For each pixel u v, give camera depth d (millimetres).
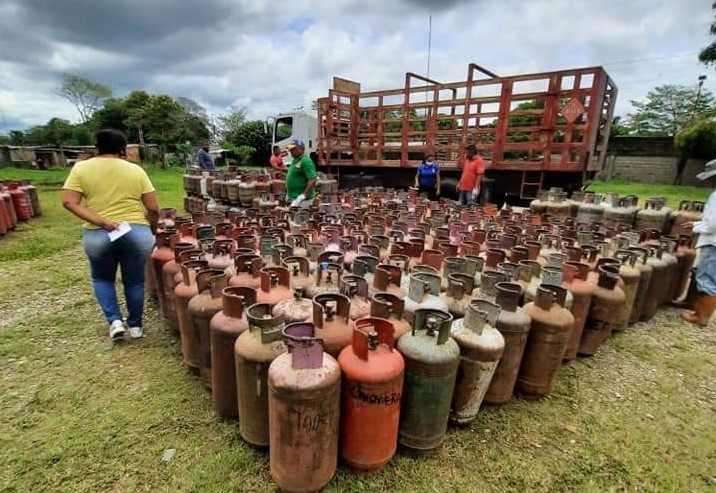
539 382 2248
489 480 1766
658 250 3383
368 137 9211
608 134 7414
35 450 1815
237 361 1690
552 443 2002
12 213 6133
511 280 2529
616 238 3553
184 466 1748
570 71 6457
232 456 1795
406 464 1809
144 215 2768
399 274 2250
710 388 2551
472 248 3092
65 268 4375
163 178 15672
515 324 2020
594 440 2037
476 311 1883
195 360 2320
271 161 10766
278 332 1674
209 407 2111
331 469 1631
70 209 2467
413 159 8938
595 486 1772
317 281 2285
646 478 1829
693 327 3441
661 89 31016
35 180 13461
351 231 3428
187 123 26812
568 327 2152
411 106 8289
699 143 17375
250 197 5922
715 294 3324
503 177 7641
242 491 1639
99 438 1891
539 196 6316
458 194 8062
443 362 1678
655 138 19094
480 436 2016
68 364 2510
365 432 1632
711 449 2027
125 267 2695
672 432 2137
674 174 18812
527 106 8383
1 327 2973
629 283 3031
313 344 1472
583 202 5469
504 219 4512
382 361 1590
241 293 1925
